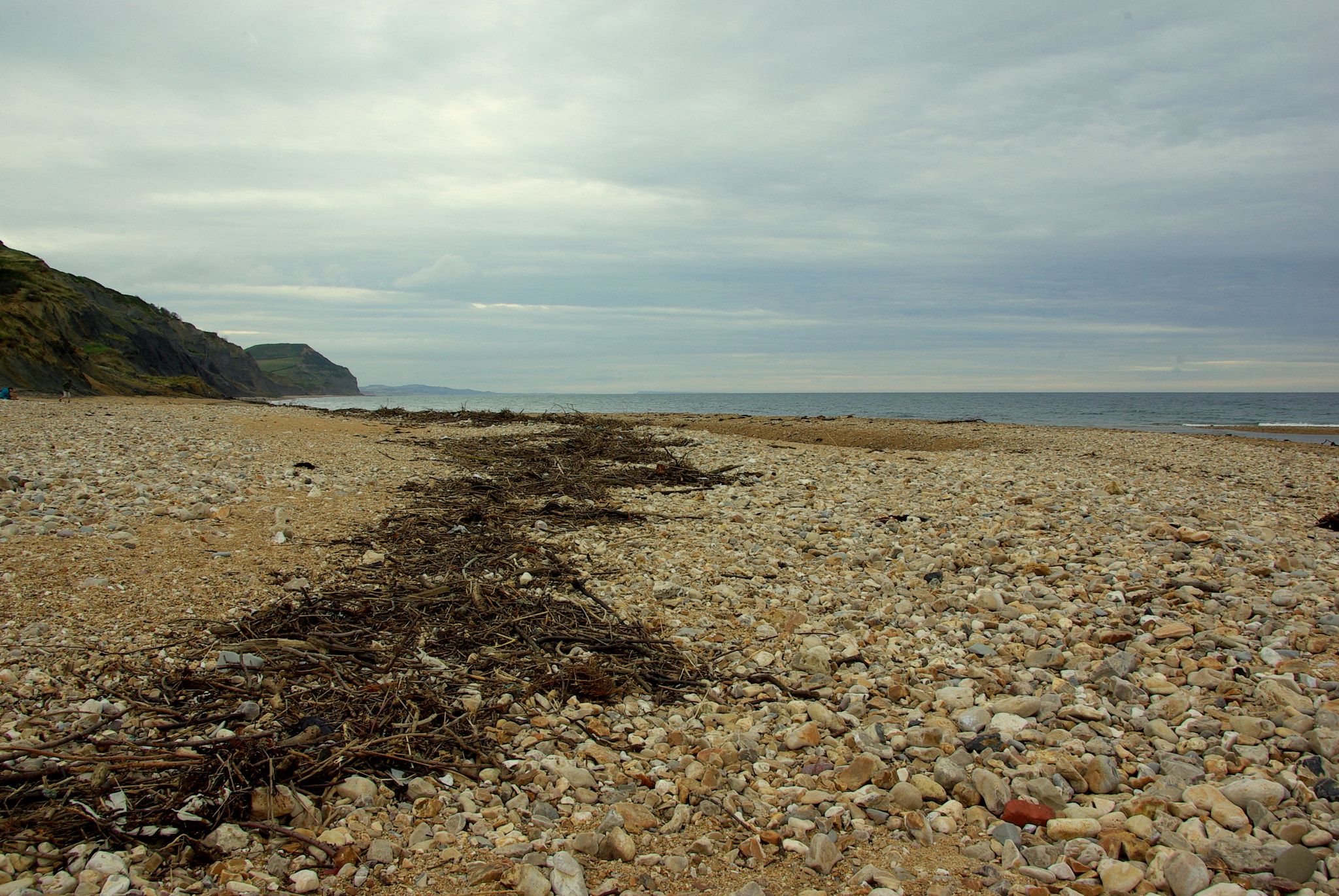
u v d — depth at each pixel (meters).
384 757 4.37
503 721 5.00
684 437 24.50
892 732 4.95
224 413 28.97
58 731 4.37
